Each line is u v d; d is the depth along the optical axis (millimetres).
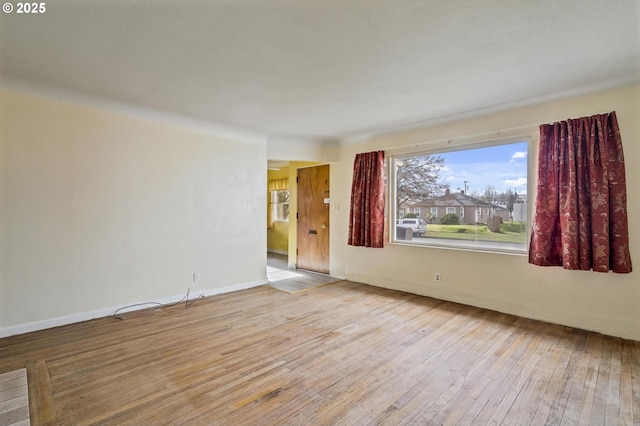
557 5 1811
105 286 3453
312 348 2705
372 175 4832
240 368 2367
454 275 4074
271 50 2330
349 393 2061
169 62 2521
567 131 3141
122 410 1873
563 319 3254
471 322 3332
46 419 1784
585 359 2523
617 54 2404
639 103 2826
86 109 3303
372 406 1931
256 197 4844
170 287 3965
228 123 4289
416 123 4262
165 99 3355
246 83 2938
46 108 3068
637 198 2846
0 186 2848
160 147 3854
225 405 1929
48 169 3088
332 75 2764
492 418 1828
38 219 3039
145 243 3746
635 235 2859
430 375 2285
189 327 3166
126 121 3582
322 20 1950
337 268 5500
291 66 2592
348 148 5309
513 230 3656
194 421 1785
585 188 3033
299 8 1826
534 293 3443
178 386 2127
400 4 1793
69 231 3215
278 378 2234
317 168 5906
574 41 2217
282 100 3389
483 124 3812
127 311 3604
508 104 3500
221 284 4457
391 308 3797
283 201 8531
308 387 2125
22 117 2945
